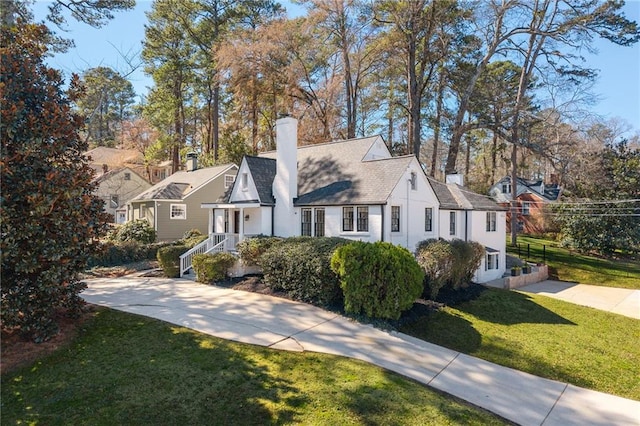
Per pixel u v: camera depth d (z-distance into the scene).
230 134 33.16
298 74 29.31
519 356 8.33
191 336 7.49
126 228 21.53
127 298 10.55
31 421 4.61
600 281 20.28
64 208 6.73
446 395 6.03
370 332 8.54
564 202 28.30
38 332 6.71
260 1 34.44
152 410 4.92
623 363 8.53
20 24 7.27
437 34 28.75
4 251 5.75
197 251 15.53
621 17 23.66
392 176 15.05
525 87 29.88
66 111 7.11
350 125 31.41
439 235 17.86
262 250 13.18
